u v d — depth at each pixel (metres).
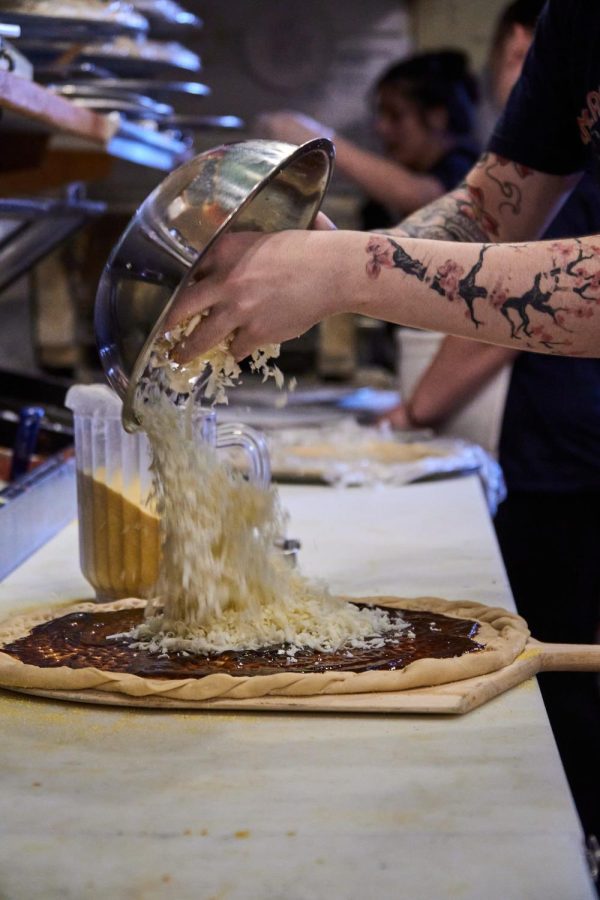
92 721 0.90
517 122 1.36
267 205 1.05
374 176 3.06
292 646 1.01
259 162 0.92
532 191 1.39
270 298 0.96
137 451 1.17
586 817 1.93
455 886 0.65
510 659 0.98
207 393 1.05
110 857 0.68
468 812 0.74
